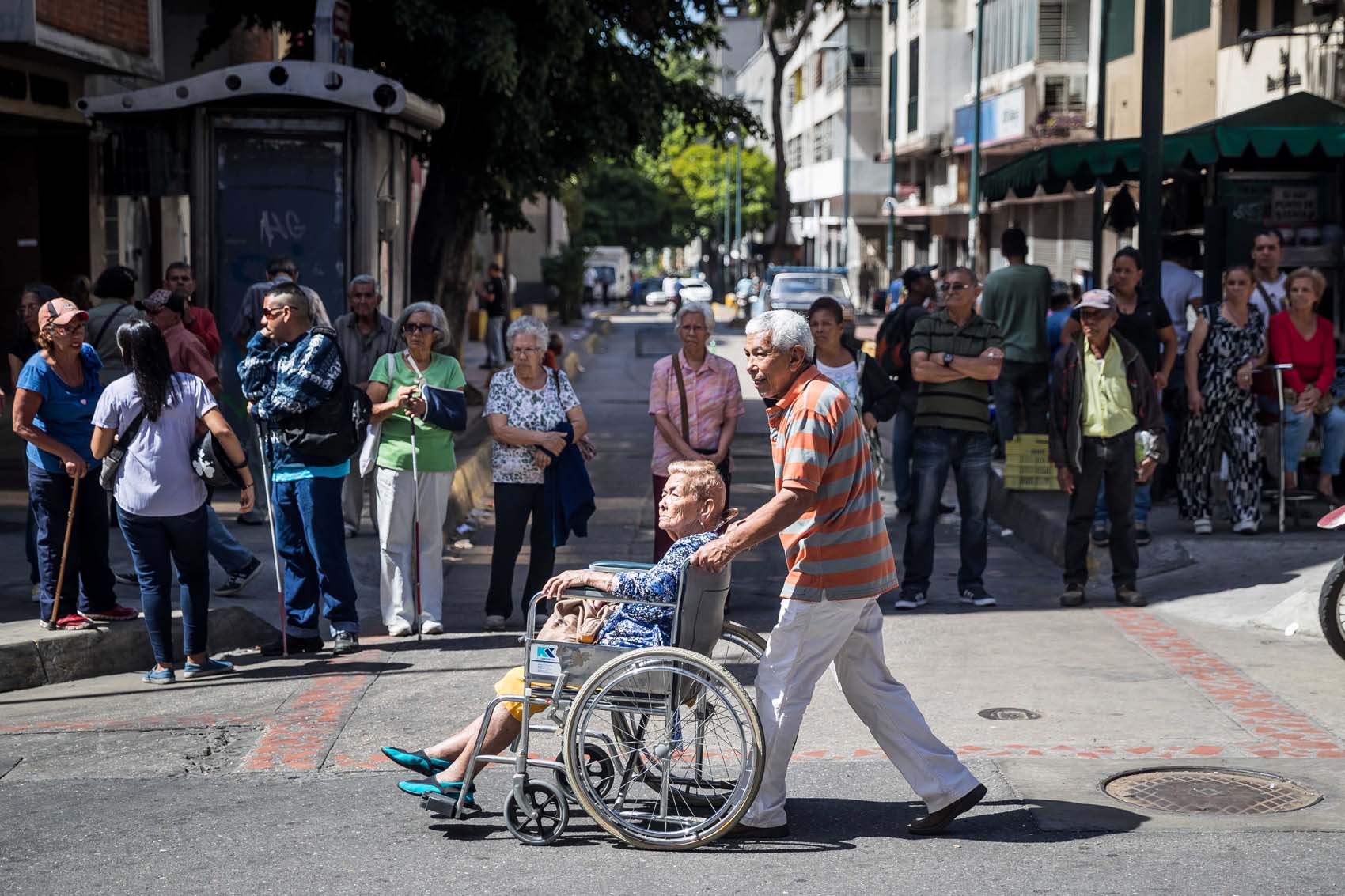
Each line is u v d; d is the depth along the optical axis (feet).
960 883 16.24
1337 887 15.93
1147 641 27.91
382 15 55.06
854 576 17.49
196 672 26.37
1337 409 36.94
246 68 43.32
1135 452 30.96
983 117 151.74
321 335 27.48
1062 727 22.52
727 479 30.48
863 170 229.04
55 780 20.63
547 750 21.31
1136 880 16.21
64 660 26.48
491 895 16.06
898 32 205.67
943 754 17.98
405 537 29.32
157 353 25.44
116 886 16.46
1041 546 37.86
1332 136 40.98
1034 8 143.13
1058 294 46.98
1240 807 18.66
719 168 305.53
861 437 17.61
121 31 56.65
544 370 29.89
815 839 17.84
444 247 65.98
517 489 29.73
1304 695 24.00
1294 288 35.29
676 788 18.19
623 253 290.56
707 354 30.63
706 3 67.87
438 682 25.76
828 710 23.88
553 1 55.01
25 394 26.50
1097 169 43.96
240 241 44.96
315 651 28.22
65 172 63.82
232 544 31.48
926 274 41.45
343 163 44.93
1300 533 35.37
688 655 17.15
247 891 16.25
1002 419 42.42
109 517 29.14
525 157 62.75
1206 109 84.99
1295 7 73.72
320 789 20.08
